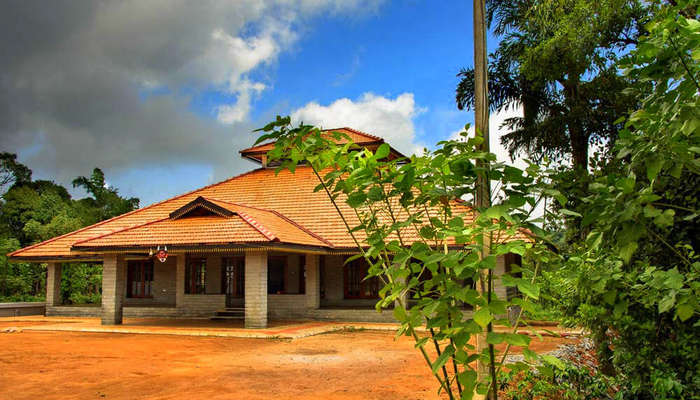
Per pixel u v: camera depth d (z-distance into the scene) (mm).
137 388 9438
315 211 23625
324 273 23234
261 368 11328
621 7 19609
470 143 3055
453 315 2865
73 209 51062
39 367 11633
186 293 23594
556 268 3680
